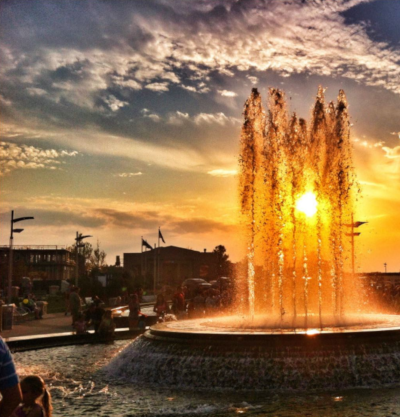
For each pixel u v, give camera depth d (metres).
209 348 14.09
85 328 22.95
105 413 11.43
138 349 15.51
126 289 64.19
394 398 12.10
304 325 16.30
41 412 6.04
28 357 18.61
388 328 14.59
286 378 13.27
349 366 13.40
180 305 31.14
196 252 127.50
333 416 10.73
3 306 27.33
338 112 25.39
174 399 12.55
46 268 106.38
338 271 26.25
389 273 50.66
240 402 12.05
